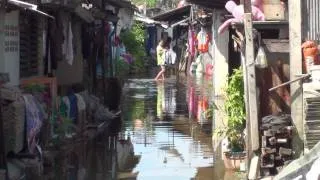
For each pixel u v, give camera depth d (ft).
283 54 34.47
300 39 32.63
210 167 40.22
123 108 72.95
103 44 70.38
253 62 32.78
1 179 32.37
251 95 32.96
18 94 36.50
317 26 33.83
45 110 42.63
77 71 61.41
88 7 62.18
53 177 38.37
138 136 53.57
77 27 61.26
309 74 31.68
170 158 43.78
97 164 42.14
